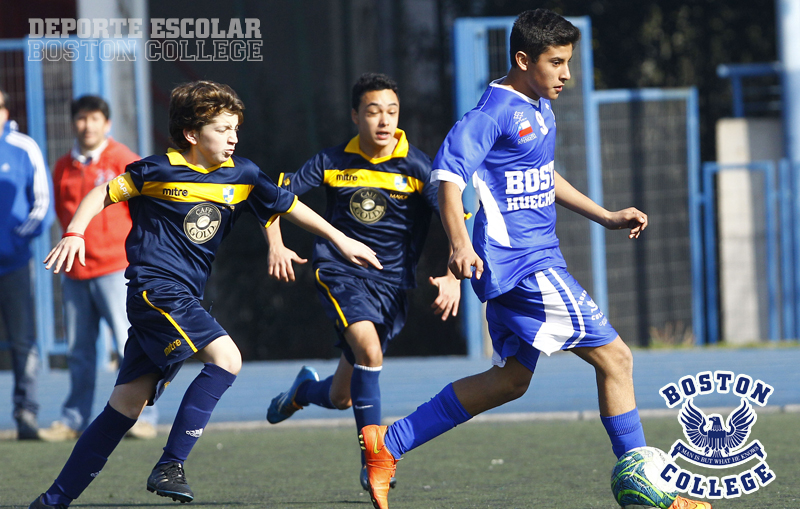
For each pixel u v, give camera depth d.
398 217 15.03
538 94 11.64
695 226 40.41
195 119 11.38
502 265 11.51
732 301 42.66
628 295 38.78
